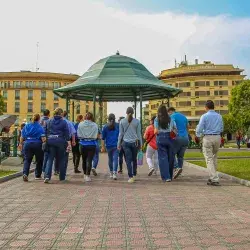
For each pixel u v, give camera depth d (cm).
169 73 10106
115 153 1077
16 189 845
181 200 686
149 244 403
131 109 1013
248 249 383
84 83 2600
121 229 470
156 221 513
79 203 657
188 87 9781
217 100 9619
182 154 1066
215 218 531
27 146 1018
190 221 513
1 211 587
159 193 776
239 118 6169
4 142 1730
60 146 993
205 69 9669
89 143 1009
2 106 6844
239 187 872
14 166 1477
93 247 393
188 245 398
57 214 562
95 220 521
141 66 2941
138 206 627
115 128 1093
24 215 555
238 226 482
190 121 9569
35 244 404
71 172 1298
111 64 2827
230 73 9700
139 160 1216
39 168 1078
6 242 412
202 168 1359
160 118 1008
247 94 6100
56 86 9950
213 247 390
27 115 9794
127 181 1010
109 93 3045
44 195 751
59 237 432
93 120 1027
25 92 9825
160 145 1012
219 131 932
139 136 1011
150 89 2777
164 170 1002
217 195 746
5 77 9819
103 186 898
